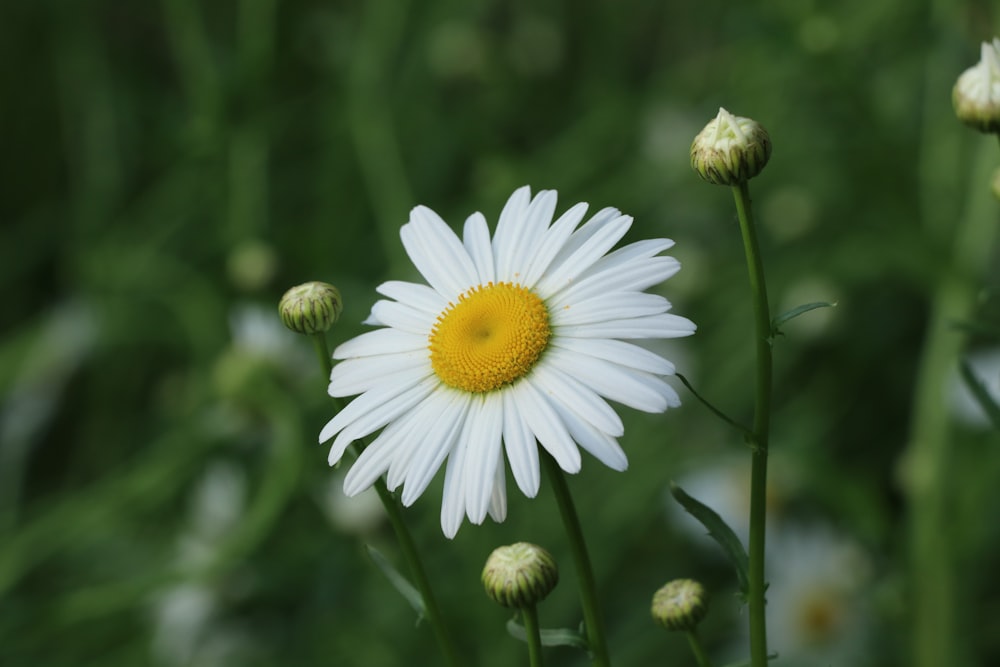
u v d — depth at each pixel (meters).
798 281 0.68
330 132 0.82
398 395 0.38
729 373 0.66
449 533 0.36
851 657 0.58
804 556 0.60
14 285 0.89
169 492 0.67
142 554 0.68
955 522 0.57
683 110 0.80
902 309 0.69
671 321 0.37
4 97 0.91
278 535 0.65
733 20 0.66
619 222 0.38
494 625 0.58
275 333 0.66
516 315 0.37
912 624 0.57
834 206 0.69
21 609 0.61
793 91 0.69
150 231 0.83
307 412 0.64
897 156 0.67
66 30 0.87
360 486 0.37
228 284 0.76
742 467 0.63
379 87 0.76
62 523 0.65
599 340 0.37
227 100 0.78
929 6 0.68
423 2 0.83
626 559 0.63
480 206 0.74
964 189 0.67
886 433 0.67
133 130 0.89
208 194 0.81
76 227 0.88
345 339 0.68
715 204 0.75
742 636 0.59
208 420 0.66
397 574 0.38
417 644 0.59
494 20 0.95
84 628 0.66
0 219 0.92
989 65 0.40
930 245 0.62
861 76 0.67
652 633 0.59
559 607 0.59
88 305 0.79
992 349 0.60
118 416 0.80
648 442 0.64
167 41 1.00
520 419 0.37
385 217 0.73
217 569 0.59
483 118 0.85
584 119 0.82
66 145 0.91
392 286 0.39
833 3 0.68
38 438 0.79
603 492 0.62
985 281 0.62
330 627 0.62
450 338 0.37
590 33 0.91
